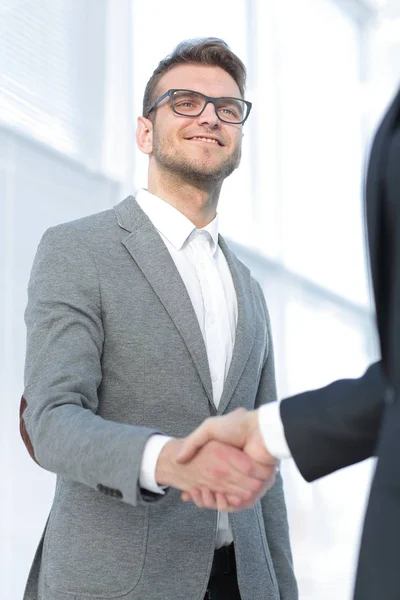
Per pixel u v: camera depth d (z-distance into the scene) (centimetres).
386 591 104
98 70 407
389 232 111
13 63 371
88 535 177
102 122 405
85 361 178
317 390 149
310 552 530
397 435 108
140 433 161
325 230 599
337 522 552
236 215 515
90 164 396
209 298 202
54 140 382
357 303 622
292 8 586
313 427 144
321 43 616
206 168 204
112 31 417
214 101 210
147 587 174
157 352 185
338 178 615
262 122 546
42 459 169
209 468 158
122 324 185
